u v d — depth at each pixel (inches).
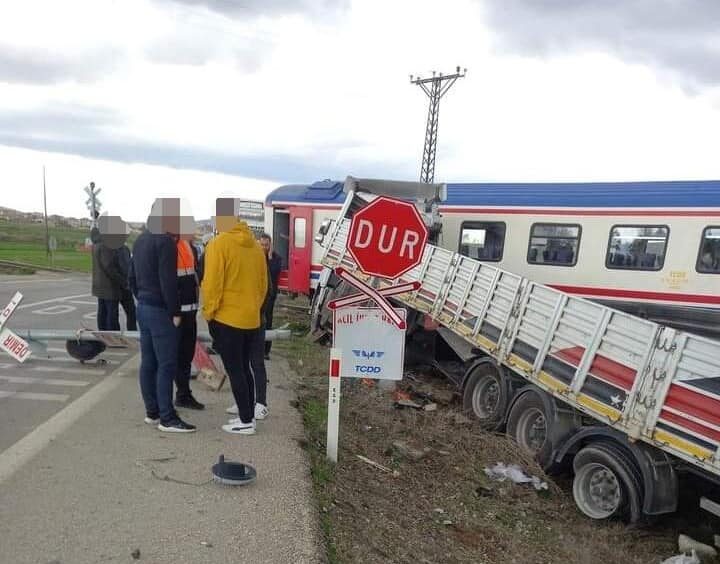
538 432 260.4
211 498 157.8
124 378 282.5
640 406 206.5
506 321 283.6
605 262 463.2
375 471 216.5
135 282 212.7
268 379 303.9
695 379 192.5
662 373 202.4
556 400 249.0
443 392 351.6
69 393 253.9
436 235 437.1
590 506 219.0
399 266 200.7
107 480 164.1
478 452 258.4
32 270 1090.7
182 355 229.0
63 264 1262.3
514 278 283.6
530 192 498.3
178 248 221.1
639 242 451.8
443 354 370.0
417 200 434.0
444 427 285.7
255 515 150.4
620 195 462.0
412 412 304.5
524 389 266.2
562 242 480.4
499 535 194.1
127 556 127.6
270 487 167.6
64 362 314.0
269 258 354.9
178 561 127.5
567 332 246.1
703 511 227.1
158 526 141.0
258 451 193.5
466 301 317.4
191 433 205.5
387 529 173.5
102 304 345.4
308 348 424.2
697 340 194.4
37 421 214.5
